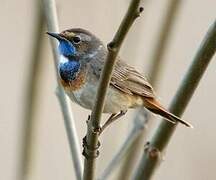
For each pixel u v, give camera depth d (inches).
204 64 345.4
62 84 423.2
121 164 435.5
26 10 592.4
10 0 592.1
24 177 394.6
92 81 416.8
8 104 577.0
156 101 420.8
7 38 589.0
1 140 558.9
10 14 589.6
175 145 512.1
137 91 420.8
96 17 496.1
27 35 575.8
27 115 400.2
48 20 393.1
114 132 421.4
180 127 521.3
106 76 308.2
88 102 420.5
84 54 429.4
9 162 550.0
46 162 532.4
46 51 405.7
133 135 380.8
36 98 401.4
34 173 398.0
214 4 590.9
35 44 403.9
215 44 341.1
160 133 354.3
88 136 329.1
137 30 432.5
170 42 406.6
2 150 553.9
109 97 421.4
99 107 319.6
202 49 343.9
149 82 414.3
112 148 411.2
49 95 573.6
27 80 403.2
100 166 403.2
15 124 561.9
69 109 378.3
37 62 401.7
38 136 402.0
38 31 404.2
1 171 546.9
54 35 392.2
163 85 552.4
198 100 545.0
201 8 588.1
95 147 330.6
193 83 349.7
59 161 538.0
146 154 353.4
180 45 571.8
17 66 592.1
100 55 430.0
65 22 495.2
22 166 396.2
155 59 409.4
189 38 575.8
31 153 398.0
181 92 352.8
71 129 371.2
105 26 493.0
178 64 563.2
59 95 382.3
